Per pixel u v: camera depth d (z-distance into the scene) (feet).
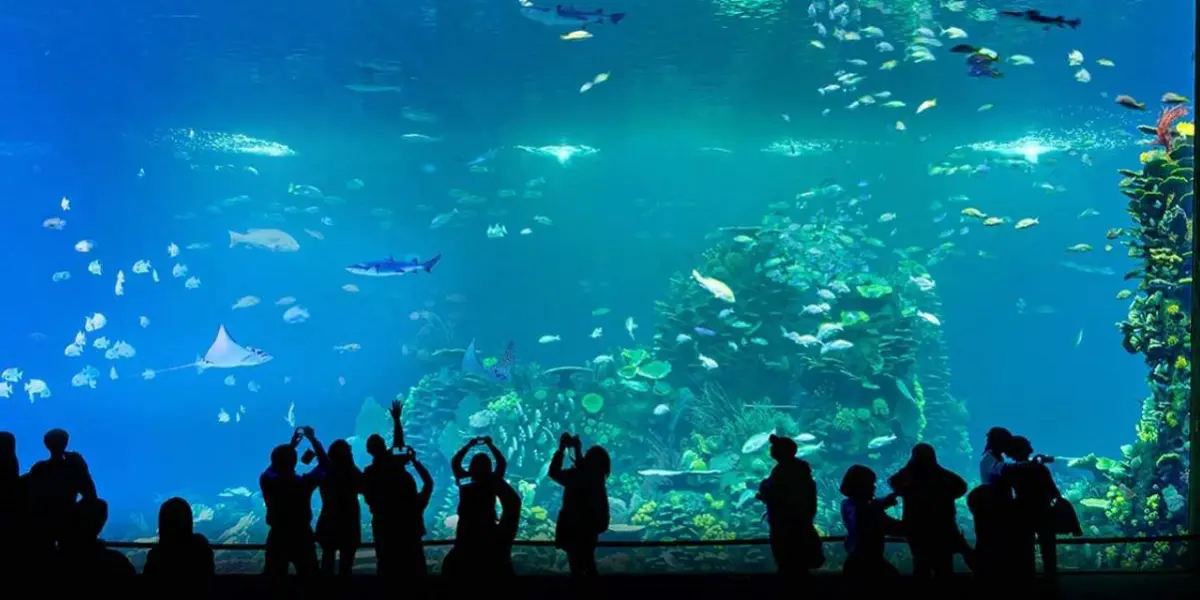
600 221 152.15
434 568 36.17
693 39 73.67
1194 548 31.76
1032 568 21.53
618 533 52.44
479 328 150.61
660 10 66.13
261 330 152.97
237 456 119.65
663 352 71.10
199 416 142.41
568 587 26.18
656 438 66.90
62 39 77.66
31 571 20.40
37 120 117.29
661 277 150.51
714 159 136.36
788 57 79.10
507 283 154.51
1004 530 21.58
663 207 150.92
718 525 52.31
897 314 69.97
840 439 63.72
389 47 76.43
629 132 117.50
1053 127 111.86
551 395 68.49
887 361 66.54
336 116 107.86
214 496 86.48
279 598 23.30
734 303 68.59
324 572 23.81
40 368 156.97
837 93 92.89
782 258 70.95
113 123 118.32
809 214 143.74
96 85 95.55
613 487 62.28
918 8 65.92
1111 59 80.79
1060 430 150.10
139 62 84.48
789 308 70.03
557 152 133.18
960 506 59.62
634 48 76.38
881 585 21.59
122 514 77.97
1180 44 76.89
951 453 77.87
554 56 79.15
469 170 141.69
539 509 55.16
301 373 149.79
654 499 58.95
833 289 69.72
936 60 79.77
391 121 110.83
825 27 70.33
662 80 87.71
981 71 48.01
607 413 67.82
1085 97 95.61
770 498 22.93
